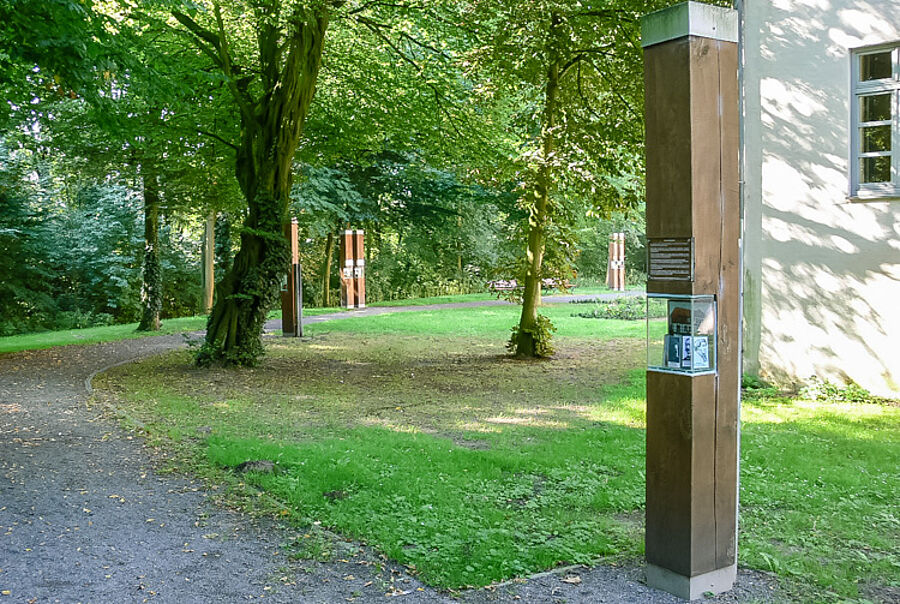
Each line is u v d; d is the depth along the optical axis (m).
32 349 17.12
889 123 9.95
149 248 21.47
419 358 15.19
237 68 15.11
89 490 6.00
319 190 28.69
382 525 5.07
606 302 30.45
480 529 5.00
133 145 14.89
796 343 10.70
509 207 30.97
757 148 11.01
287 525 5.16
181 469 6.62
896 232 9.81
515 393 11.02
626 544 4.77
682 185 3.96
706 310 3.97
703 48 3.95
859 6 10.05
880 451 7.11
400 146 19.09
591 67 14.81
